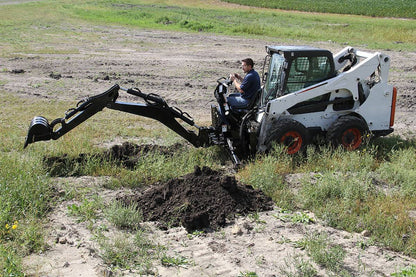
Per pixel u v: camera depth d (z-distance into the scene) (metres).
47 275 4.90
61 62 18.72
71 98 13.80
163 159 8.17
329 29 29.53
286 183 7.64
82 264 5.14
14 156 8.03
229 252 5.53
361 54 9.41
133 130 10.88
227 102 8.85
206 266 5.20
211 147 9.03
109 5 46.12
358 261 5.38
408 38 25.97
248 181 7.57
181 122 11.70
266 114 8.43
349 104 8.97
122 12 38.12
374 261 5.40
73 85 15.30
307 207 6.84
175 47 22.80
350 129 8.78
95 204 6.57
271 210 6.68
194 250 5.55
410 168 8.27
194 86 15.57
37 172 7.27
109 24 31.58
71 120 7.93
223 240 5.82
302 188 7.27
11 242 5.47
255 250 5.58
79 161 8.36
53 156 8.45
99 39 24.88
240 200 6.67
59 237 5.72
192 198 6.51
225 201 6.54
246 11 42.69
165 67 18.23
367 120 9.08
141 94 8.28
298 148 8.65
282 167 8.14
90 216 6.28
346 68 9.70
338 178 7.46
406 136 10.91
